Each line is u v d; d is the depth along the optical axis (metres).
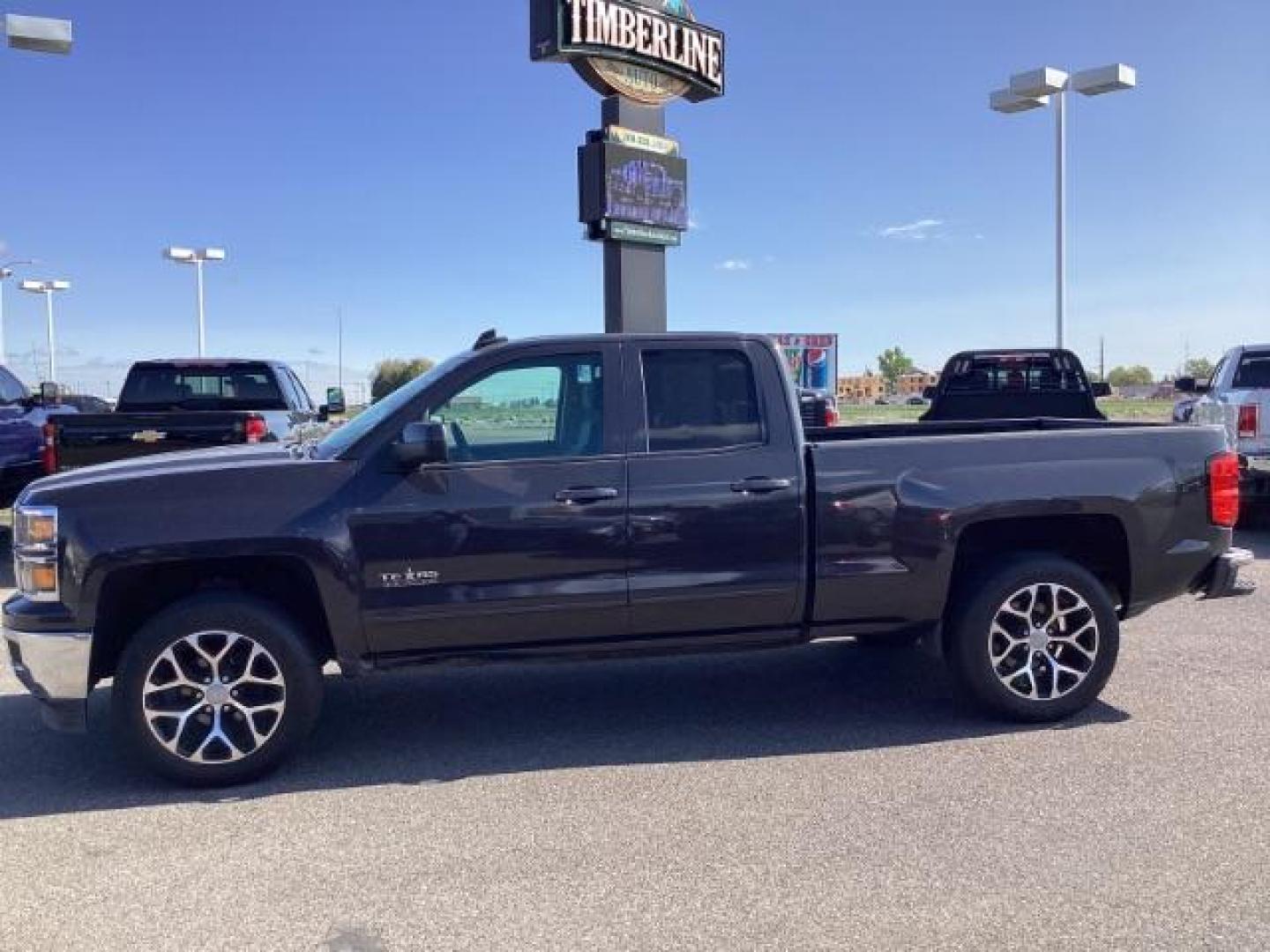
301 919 3.83
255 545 5.04
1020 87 19.88
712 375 5.57
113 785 5.18
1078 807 4.65
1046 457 5.73
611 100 15.13
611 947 3.60
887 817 4.59
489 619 5.29
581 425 5.46
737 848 4.32
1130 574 5.84
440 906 3.90
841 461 5.56
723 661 7.23
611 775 5.17
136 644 5.00
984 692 5.71
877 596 5.61
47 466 10.55
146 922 3.82
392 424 5.30
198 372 13.73
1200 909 3.78
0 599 9.55
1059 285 21.02
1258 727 5.64
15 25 16.28
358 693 6.63
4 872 4.24
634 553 5.38
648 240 15.13
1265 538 12.42
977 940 3.60
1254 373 12.96
